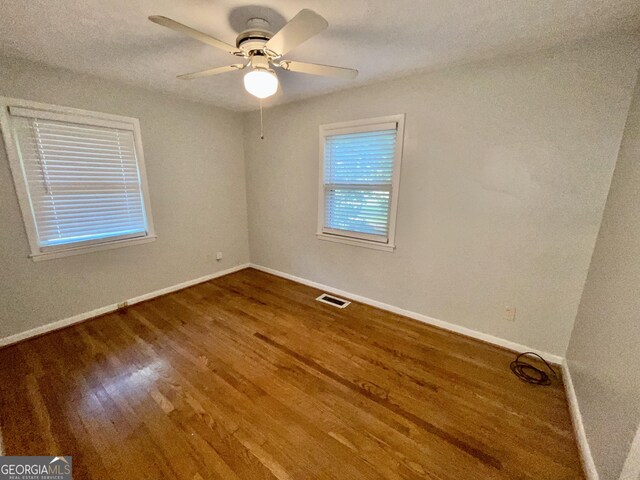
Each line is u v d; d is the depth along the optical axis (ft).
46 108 7.20
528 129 6.24
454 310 8.01
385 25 5.17
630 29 5.03
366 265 9.71
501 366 6.57
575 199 5.93
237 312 9.18
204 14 4.89
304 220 11.21
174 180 10.31
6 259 7.07
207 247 11.86
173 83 8.46
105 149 8.43
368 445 4.57
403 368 6.48
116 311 9.14
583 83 5.56
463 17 4.86
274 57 5.27
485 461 4.33
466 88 6.87
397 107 8.02
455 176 7.37
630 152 4.74
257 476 4.07
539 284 6.62
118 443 4.54
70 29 5.37
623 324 3.89
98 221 8.60
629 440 3.28
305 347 7.26
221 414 5.13
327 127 9.62
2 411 5.12
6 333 7.22
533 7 4.52
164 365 6.48
